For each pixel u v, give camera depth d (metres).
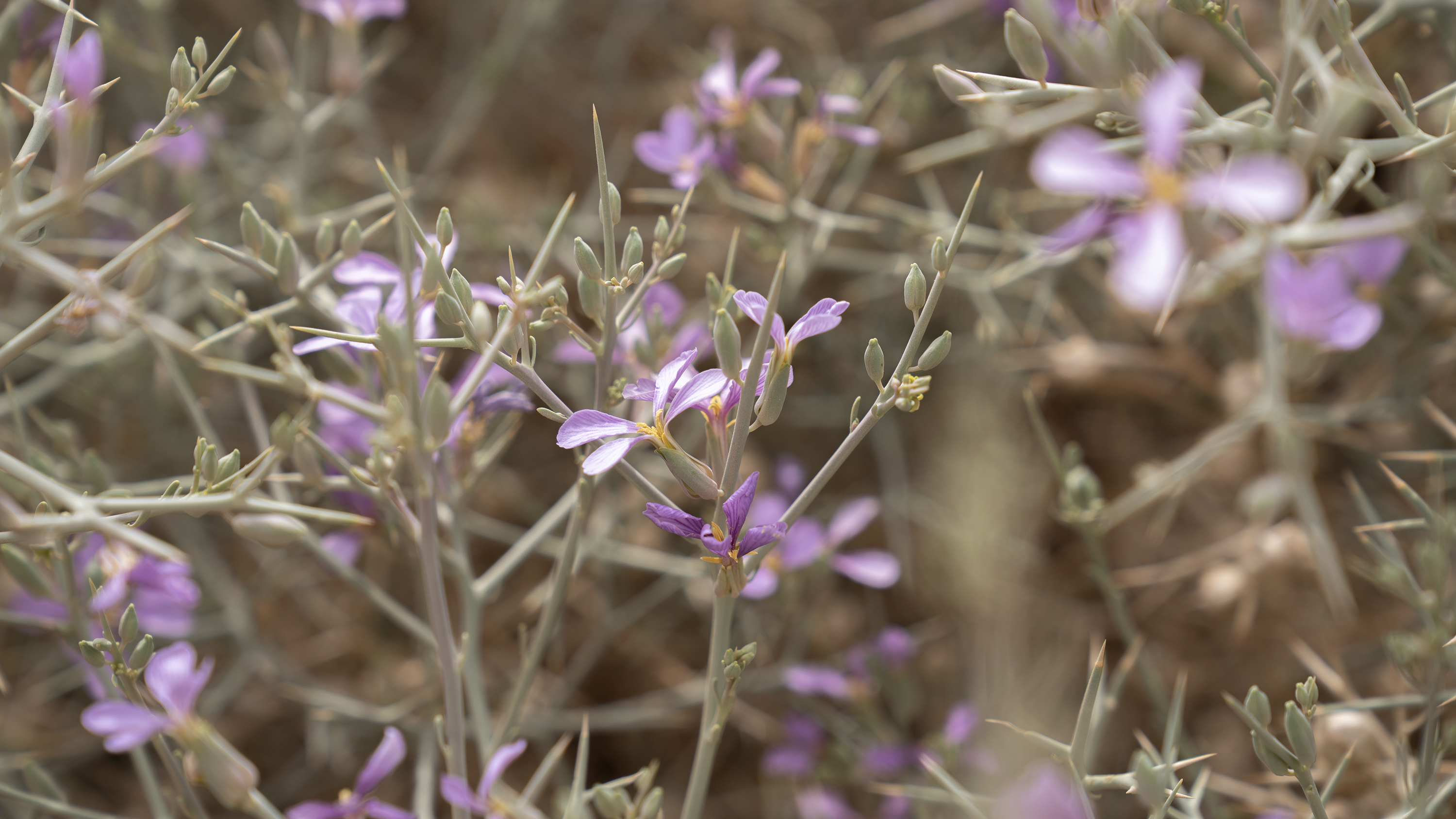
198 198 0.57
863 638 0.60
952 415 0.48
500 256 0.60
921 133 0.67
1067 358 0.57
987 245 0.54
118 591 0.45
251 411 0.47
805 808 0.53
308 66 0.75
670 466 0.40
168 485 0.42
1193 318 0.58
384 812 0.42
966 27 0.68
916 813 0.50
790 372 0.40
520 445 0.65
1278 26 0.58
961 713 0.49
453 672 0.41
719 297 0.43
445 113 0.77
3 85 0.41
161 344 0.46
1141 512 0.61
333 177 0.73
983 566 0.42
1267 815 0.46
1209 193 0.37
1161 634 0.57
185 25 0.74
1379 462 0.46
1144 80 0.39
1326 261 0.45
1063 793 0.40
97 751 0.57
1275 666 0.55
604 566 0.55
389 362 0.40
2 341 0.54
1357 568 0.46
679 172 0.48
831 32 0.74
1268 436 0.53
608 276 0.41
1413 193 0.43
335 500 0.47
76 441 0.54
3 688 0.43
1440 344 0.54
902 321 0.65
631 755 0.60
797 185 0.51
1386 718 0.52
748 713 0.55
